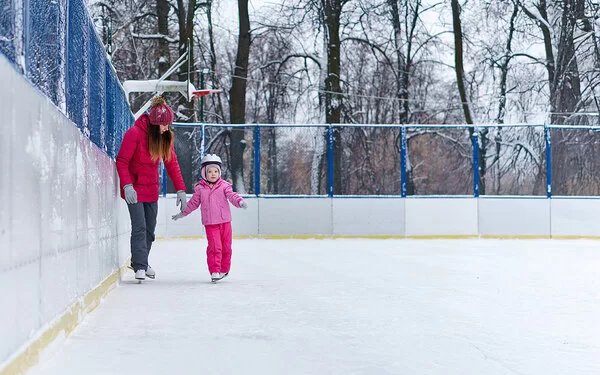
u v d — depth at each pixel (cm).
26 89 347
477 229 1905
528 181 1909
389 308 575
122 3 2747
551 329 475
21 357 324
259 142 1864
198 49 2873
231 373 341
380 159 1889
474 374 341
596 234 1905
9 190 311
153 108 770
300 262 1077
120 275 811
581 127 1916
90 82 632
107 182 712
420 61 3059
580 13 2820
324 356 383
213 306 584
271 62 3000
